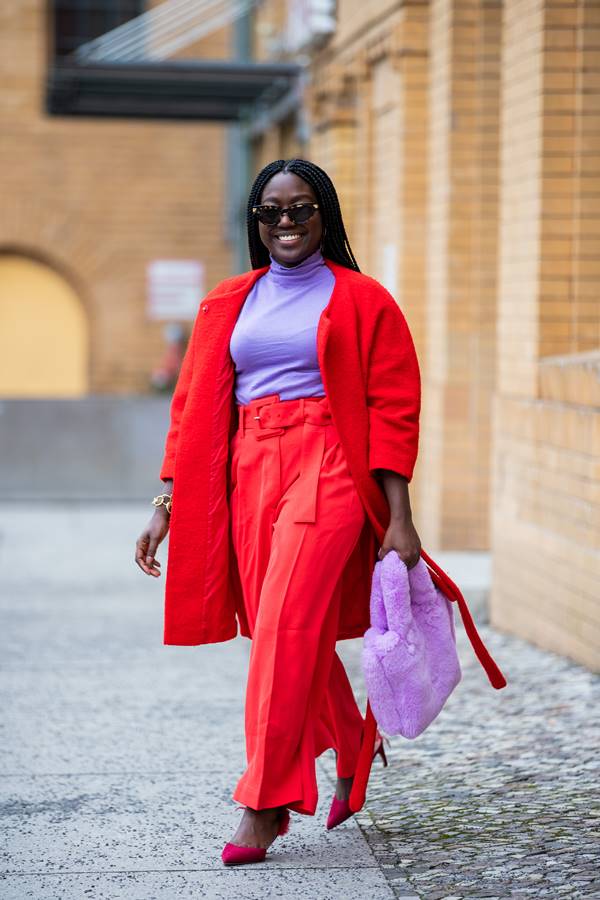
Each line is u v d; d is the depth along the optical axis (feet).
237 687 30.48
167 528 19.99
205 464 19.19
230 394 19.27
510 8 36.37
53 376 94.17
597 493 29.66
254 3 76.64
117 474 69.26
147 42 77.46
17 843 19.81
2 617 39.11
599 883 17.70
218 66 64.08
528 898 17.26
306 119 63.77
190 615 19.26
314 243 18.99
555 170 34.37
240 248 89.86
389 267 52.26
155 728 26.73
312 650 18.31
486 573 41.78
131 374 93.56
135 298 93.40
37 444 68.95
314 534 18.30
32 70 91.71
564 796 21.50
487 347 45.62
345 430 18.53
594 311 34.50
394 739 25.29
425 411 48.47
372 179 55.62
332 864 18.74
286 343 18.72
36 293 93.81
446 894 17.53
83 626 37.88
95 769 23.80
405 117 48.60
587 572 30.19
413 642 18.54
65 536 57.16
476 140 44.98
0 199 92.12
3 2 91.35
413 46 48.19
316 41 59.72
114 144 92.63
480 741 24.98
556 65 34.19
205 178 93.25
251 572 19.03
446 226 45.42
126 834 20.21
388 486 18.65
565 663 31.09
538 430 33.30
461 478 46.01
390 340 18.70
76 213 92.63
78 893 17.76
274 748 18.29
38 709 28.30
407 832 20.01
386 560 18.49
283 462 18.74
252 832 18.69
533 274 34.73
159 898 17.57
